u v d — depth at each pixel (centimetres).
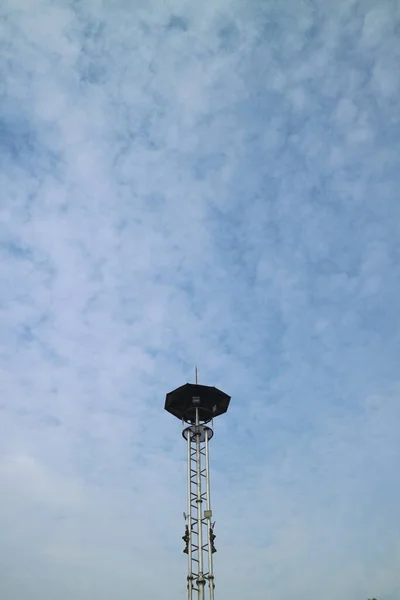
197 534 4978
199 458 5378
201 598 4691
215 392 5569
